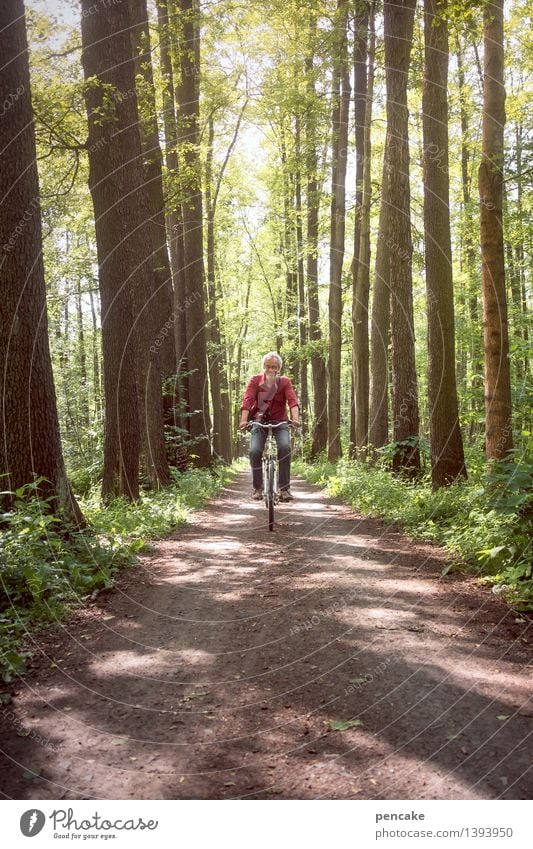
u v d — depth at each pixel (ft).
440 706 11.75
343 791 9.30
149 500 38.47
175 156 60.90
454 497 30.50
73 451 63.98
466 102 64.90
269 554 26.20
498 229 29.48
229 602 19.27
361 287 59.93
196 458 67.82
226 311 112.47
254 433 30.89
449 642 14.94
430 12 33.14
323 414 92.63
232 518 39.19
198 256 65.67
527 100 51.52
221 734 11.09
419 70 45.19
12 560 18.80
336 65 51.93
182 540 30.55
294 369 109.91
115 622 17.53
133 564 24.14
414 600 18.40
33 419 24.34
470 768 9.73
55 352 82.07
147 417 46.39
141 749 10.65
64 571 20.71
